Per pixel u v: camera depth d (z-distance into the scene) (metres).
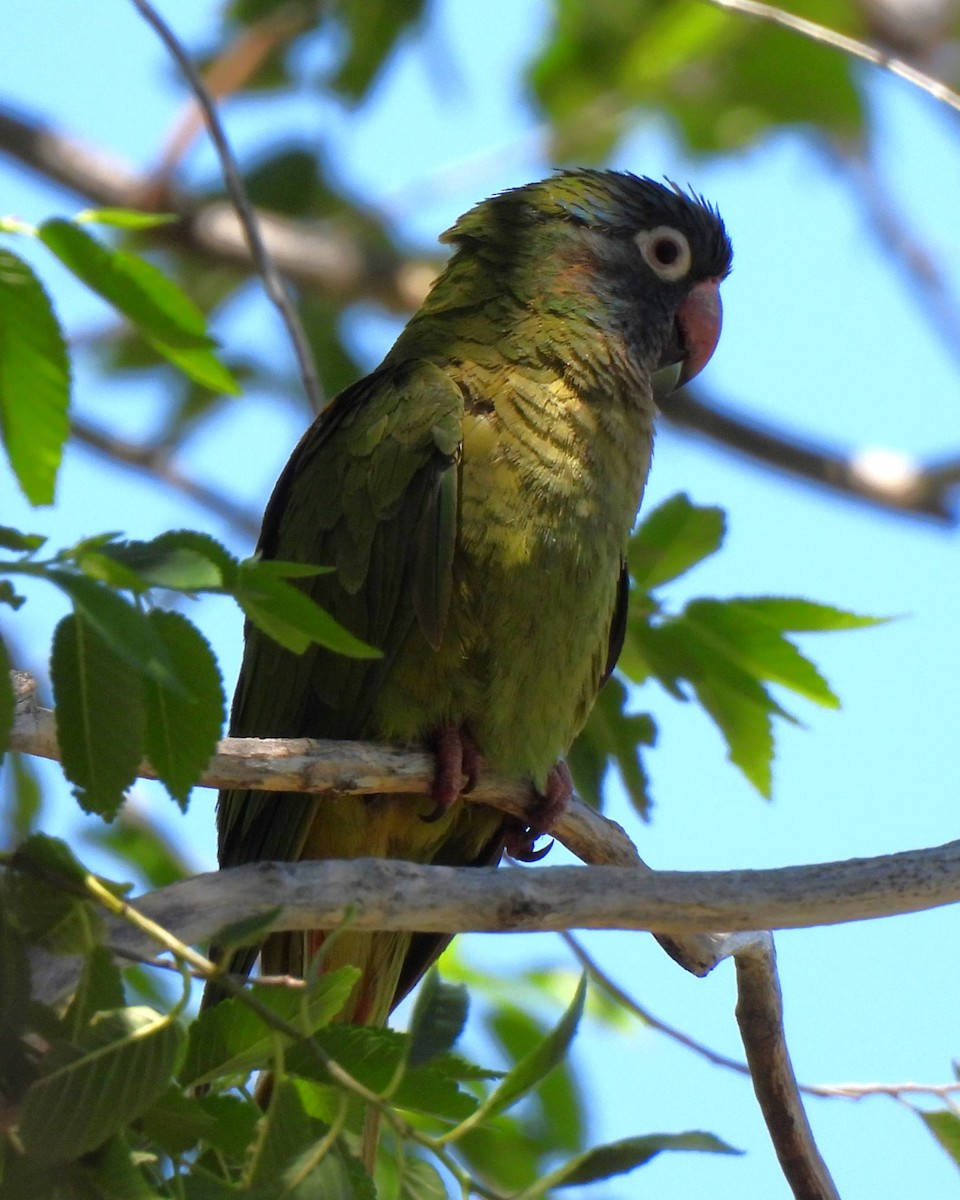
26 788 9.35
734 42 12.90
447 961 9.15
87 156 12.48
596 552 7.84
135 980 8.28
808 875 5.61
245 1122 4.41
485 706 7.58
